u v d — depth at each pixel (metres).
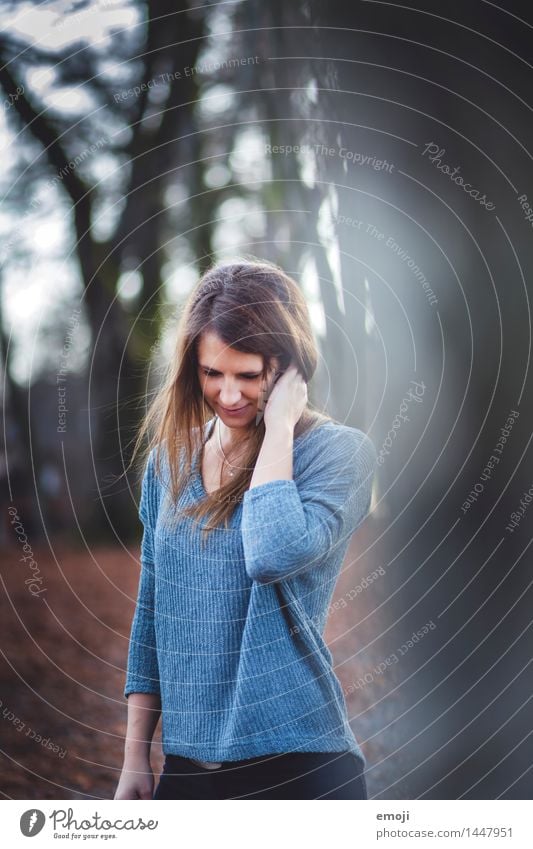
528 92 2.04
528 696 2.07
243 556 1.71
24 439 11.27
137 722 1.91
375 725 3.11
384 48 2.14
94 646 5.86
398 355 2.18
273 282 1.75
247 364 1.71
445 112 2.09
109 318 9.62
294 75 3.72
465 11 2.05
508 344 2.05
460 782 2.14
